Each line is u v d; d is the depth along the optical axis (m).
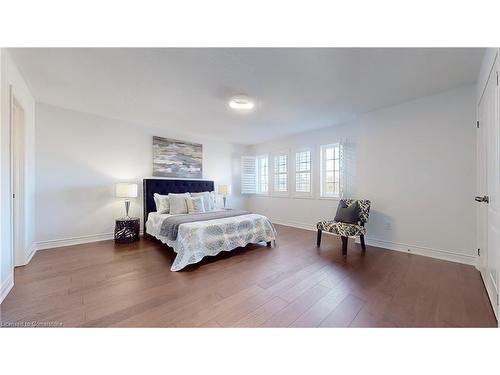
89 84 2.52
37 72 2.24
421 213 2.94
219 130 4.61
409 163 3.03
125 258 2.82
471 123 2.54
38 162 3.13
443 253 2.76
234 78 2.35
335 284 2.08
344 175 4.10
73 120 3.44
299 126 4.33
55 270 2.41
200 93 2.75
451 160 2.69
